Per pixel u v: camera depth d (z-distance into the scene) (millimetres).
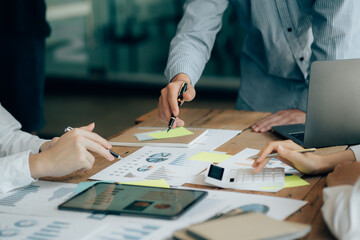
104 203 1149
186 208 1097
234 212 1068
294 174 1355
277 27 2162
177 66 1975
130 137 1776
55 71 7324
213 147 1646
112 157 1393
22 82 3141
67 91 7113
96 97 6703
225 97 6566
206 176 1312
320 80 1505
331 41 1862
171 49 2100
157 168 1444
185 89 1721
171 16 6727
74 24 7047
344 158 1363
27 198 1256
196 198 1156
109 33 7020
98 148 1366
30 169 1315
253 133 1812
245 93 2475
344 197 967
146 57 6992
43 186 1343
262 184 1247
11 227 1062
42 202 1220
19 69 3107
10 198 1262
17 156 1347
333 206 978
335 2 1804
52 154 1329
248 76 2453
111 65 7156
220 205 1137
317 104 1524
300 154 1331
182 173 1392
